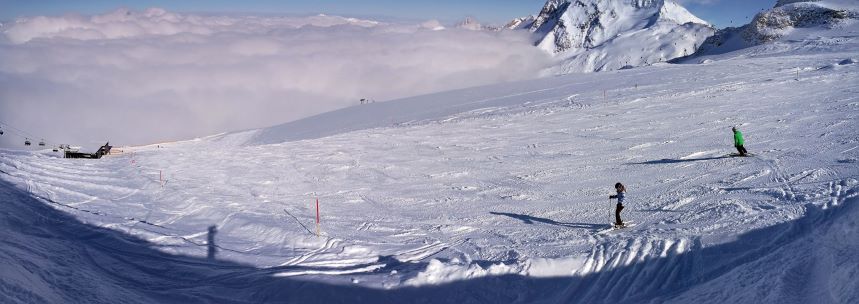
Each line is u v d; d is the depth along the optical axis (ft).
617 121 106.32
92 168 93.35
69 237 51.21
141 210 63.67
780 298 28.07
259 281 39.52
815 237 34.81
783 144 70.08
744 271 32.45
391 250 45.21
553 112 127.85
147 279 40.55
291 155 101.24
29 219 54.70
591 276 36.37
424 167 82.12
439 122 137.49
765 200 46.42
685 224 42.98
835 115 85.30
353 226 53.26
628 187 59.52
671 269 35.68
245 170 88.84
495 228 49.62
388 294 36.17
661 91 138.51
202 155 107.55
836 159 58.18
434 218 54.85
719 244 37.32
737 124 88.79
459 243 45.96
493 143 97.76
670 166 66.95
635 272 35.96
